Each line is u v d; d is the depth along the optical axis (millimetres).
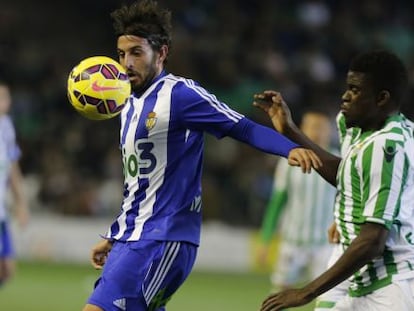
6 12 86500
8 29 84688
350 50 85625
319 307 20859
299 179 35781
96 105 19875
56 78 79938
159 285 20312
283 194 36344
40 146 72438
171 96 20078
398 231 18875
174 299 45750
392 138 18516
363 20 90688
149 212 20328
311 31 87188
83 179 68562
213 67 81625
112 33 86875
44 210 66812
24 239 62688
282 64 83188
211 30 86500
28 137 73500
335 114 76312
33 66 81062
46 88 79062
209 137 71375
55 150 71500
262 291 50281
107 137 72562
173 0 88188
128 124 20562
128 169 20656
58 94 78188
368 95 19062
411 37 90500
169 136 20156
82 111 20047
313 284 18500
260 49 85000
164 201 20312
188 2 88688
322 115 35969
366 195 18531
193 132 20281
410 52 88938
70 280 52312
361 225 18484
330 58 85125
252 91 80625
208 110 19797
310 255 36344
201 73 81438
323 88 80125
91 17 88562
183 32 85562
